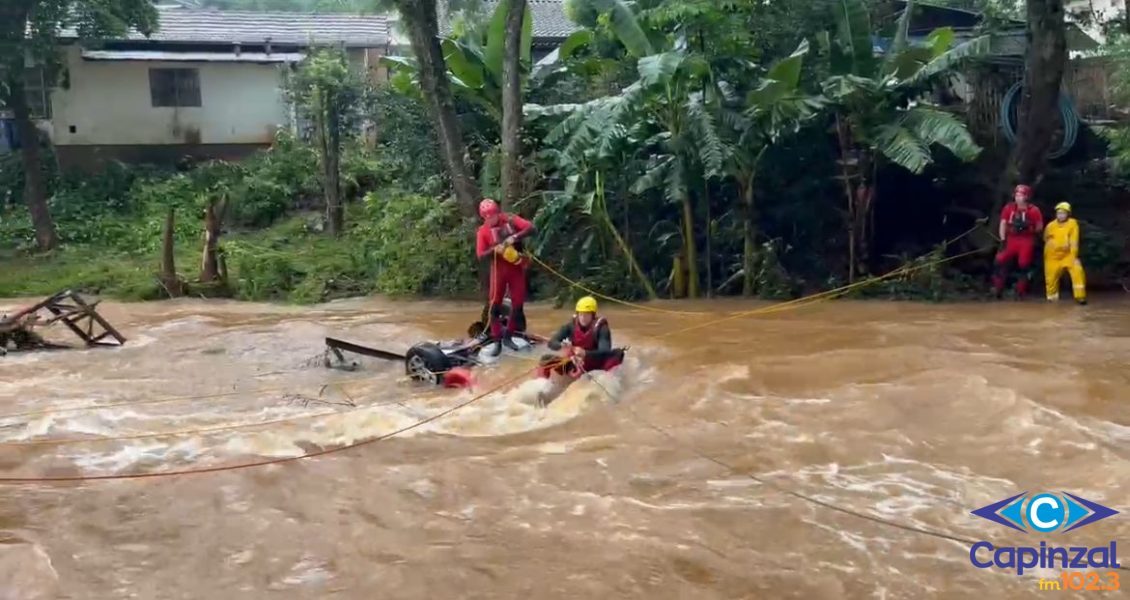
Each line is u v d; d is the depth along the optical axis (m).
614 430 8.18
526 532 6.03
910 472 6.96
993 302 15.55
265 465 7.44
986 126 18.28
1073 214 17.72
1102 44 21.36
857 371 9.93
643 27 15.85
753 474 7.00
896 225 18.16
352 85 22.78
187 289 18.25
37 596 5.30
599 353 9.51
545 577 5.40
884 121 15.74
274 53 27.45
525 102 19.20
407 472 7.20
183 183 24.98
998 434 7.73
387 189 21.98
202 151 27.25
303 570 5.58
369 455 7.66
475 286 17.59
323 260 19.48
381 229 18.38
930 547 5.71
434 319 14.96
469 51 18.22
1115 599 5.04
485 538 5.95
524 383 9.66
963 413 8.28
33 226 22.69
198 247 21.69
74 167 26.02
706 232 16.97
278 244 21.67
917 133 15.39
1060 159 18.98
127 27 22.78
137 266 20.12
